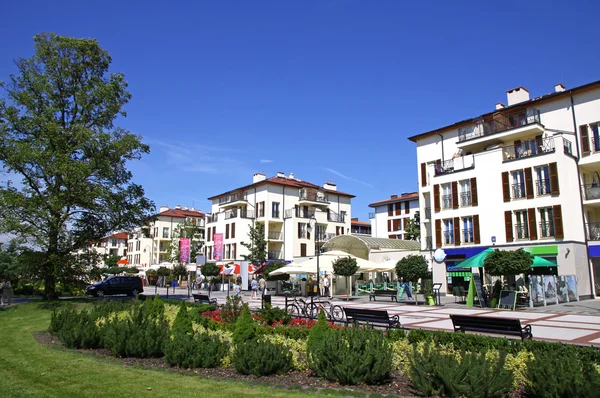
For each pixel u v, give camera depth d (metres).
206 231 66.75
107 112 28.27
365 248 43.12
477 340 9.22
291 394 7.31
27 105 25.19
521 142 33.38
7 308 23.59
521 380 7.59
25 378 8.37
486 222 32.97
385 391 7.57
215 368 9.41
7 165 23.78
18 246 25.52
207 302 21.28
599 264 30.66
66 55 26.95
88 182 25.73
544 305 23.47
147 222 29.94
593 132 30.11
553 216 29.33
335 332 9.05
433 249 36.44
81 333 11.87
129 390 7.48
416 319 17.80
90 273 27.97
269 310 13.75
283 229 57.91
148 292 44.91
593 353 7.64
